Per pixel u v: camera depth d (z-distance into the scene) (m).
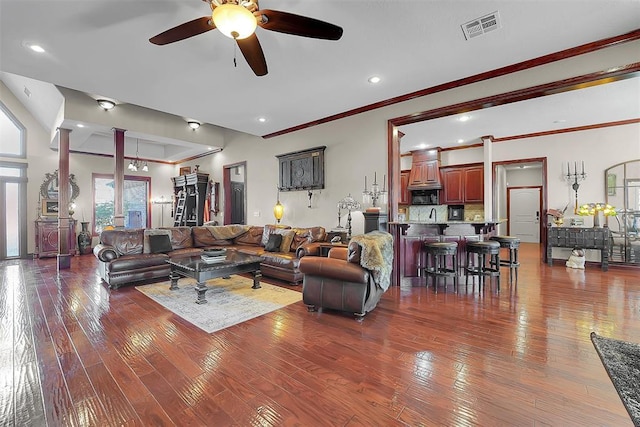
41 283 4.42
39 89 5.48
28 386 1.82
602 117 5.26
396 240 4.29
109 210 8.34
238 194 8.45
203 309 3.24
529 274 4.95
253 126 5.64
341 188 4.94
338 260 3.05
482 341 2.43
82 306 3.33
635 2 2.25
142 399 1.70
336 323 2.84
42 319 2.93
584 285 4.21
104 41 2.71
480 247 3.96
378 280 2.91
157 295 3.76
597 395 1.72
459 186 7.46
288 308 3.28
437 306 3.34
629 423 1.49
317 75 3.45
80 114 5.11
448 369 2.01
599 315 2.99
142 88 3.77
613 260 5.48
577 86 3.03
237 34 1.89
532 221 8.76
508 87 3.31
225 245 5.86
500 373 1.96
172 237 5.30
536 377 1.91
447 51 2.95
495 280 4.50
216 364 2.09
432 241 4.37
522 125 5.69
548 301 3.48
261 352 2.27
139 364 2.08
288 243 4.97
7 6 2.21
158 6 2.26
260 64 2.41
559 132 6.03
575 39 2.76
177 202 8.54
